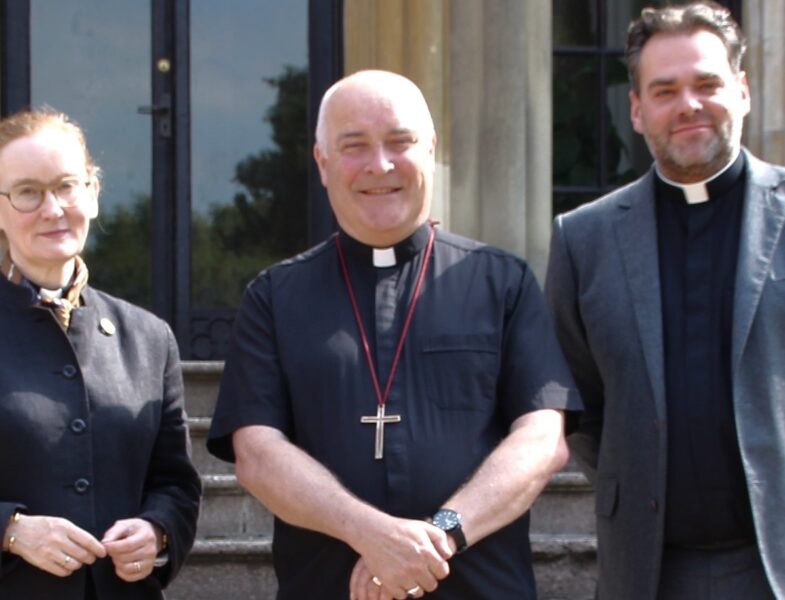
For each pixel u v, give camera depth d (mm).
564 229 3498
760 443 3105
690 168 3256
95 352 3064
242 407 3053
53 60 6562
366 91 3055
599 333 3334
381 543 2766
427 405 2994
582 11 6594
